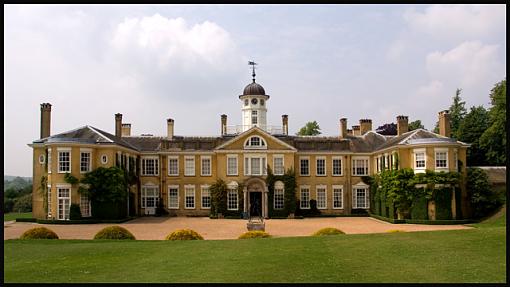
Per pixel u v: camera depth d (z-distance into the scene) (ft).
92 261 69.77
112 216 163.43
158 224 157.07
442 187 160.25
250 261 67.36
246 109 226.17
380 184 184.96
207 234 126.11
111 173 164.35
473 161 231.91
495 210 161.79
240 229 140.26
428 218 160.86
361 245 79.36
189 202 203.51
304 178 206.39
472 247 72.28
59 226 146.82
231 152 196.85
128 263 67.77
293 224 159.53
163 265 65.87
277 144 198.08
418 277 55.52
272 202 193.36
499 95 199.52
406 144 168.76
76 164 162.40
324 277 56.54
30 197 254.06
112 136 187.01
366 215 204.44
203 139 209.36
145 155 203.51
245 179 195.52
